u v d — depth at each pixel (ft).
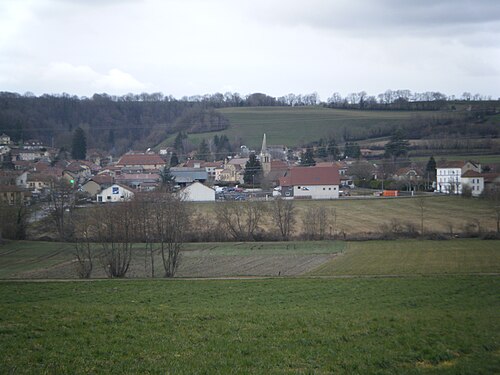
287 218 355.77
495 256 258.78
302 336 97.66
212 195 503.20
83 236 298.56
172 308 128.16
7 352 85.61
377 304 137.28
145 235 300.20
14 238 347.97
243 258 274.77
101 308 126.11
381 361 83.25
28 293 163.22
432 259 255.09
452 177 590.96
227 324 106.93
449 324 108.47
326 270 231.09
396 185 599.57
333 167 549.95
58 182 466.70
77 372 76.69
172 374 76.33
